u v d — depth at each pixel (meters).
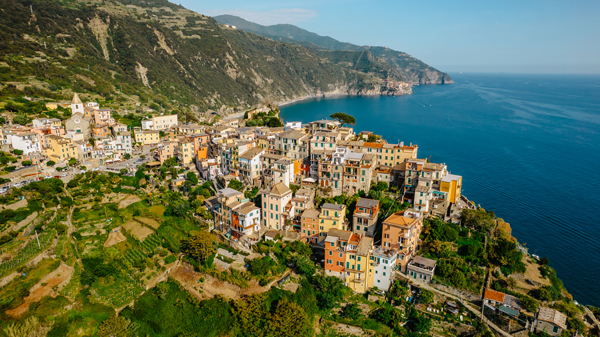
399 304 123.75
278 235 146.38
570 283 147.50
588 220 195.38
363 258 127.81
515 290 124.56
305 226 145.38
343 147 178.88
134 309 126.69
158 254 148.25
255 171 184.00
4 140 199.50
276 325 114.44
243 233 148.12
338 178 168.38
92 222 162.12
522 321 115.25
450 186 156.62
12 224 140.75
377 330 116.75
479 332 115.56
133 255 147.25
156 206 175.88
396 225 131.62
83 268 138.00
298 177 179.25
